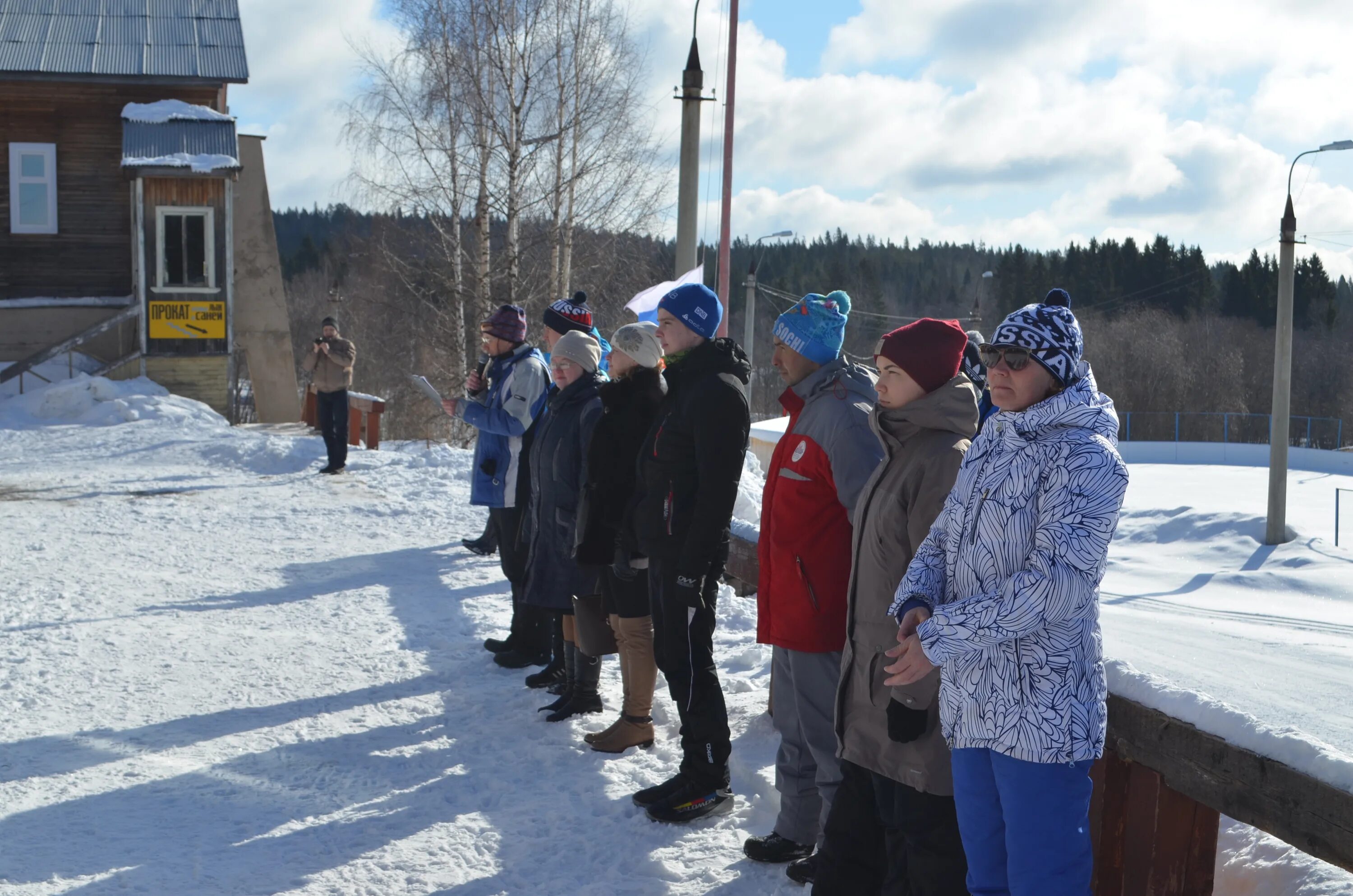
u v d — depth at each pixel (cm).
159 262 1881
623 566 398
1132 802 265
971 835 238
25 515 952
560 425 458
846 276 9025
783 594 314
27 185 1981
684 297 365
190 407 1741
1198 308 8181
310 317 5475
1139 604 1778
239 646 577
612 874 329
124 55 2005
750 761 413
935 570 243
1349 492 3241
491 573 761
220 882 323
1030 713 223
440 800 385
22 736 439
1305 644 1192
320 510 993
